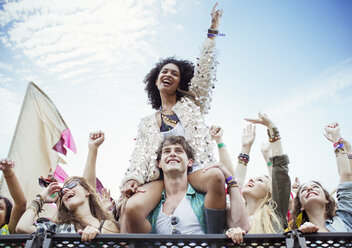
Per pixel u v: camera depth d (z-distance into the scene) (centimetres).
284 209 425
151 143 444
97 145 466
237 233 319
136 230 388
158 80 503
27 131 595
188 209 400
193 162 429
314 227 317
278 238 320
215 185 393
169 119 470
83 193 426
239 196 400
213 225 388
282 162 438
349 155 472
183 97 489
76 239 323
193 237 320
